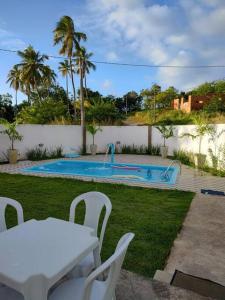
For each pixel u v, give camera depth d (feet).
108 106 70.33
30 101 109.40
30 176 26.76
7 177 26.09
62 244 6.45
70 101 112.06
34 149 41.60
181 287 8.50
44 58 96.68
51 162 37.70
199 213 15.89
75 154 45.44
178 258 10.50
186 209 16.56
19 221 8.83
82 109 49.11
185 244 11.75
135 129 48.93
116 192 20.59
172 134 42.57
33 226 7.48
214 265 9.96
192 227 13.71
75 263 5.88
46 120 66.28
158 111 106.32
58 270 5.39
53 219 8.07
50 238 6.75
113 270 5.23
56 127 44.39
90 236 6.94
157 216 15.30
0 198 8.96
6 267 5.45
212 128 32.22
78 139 47.80
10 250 6.13
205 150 34.24
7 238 6.72
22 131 39.75
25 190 20.86
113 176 28.45
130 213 15.79
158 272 9.36
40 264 5.58
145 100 137.08
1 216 8.82
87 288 5.00
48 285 5.20
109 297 5.42
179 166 33.35
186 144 39.99
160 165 35.42
